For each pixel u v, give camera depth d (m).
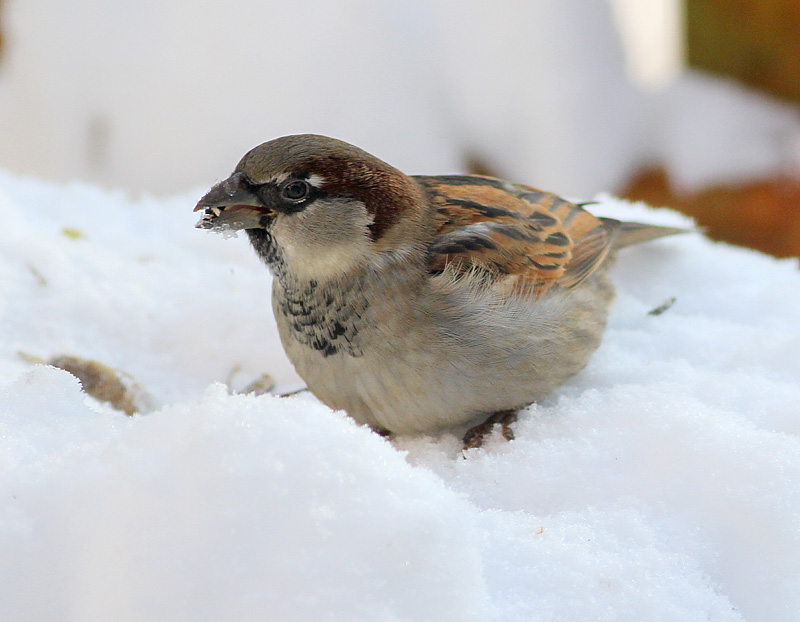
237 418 2.18
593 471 2.23
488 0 2.77
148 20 2.80
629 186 2.81
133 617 2.17
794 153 2.70
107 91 2.83
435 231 2.27
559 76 2.79
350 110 2.83
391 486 2.17
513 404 2.27
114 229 2.40
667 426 2.23
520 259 2.28
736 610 2.20
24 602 2.17
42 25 2.79
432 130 2.83
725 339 2.31
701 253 2.38
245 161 2.26
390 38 2.79
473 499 2.23
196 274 2.36
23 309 2.32
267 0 2.79
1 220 2.36
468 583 2.17
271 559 2.17
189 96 2.83
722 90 2.80
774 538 2.20
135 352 2.32
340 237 2.26
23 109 2.82
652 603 2.19
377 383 2.26
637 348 2.31
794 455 2.22
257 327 2.33
